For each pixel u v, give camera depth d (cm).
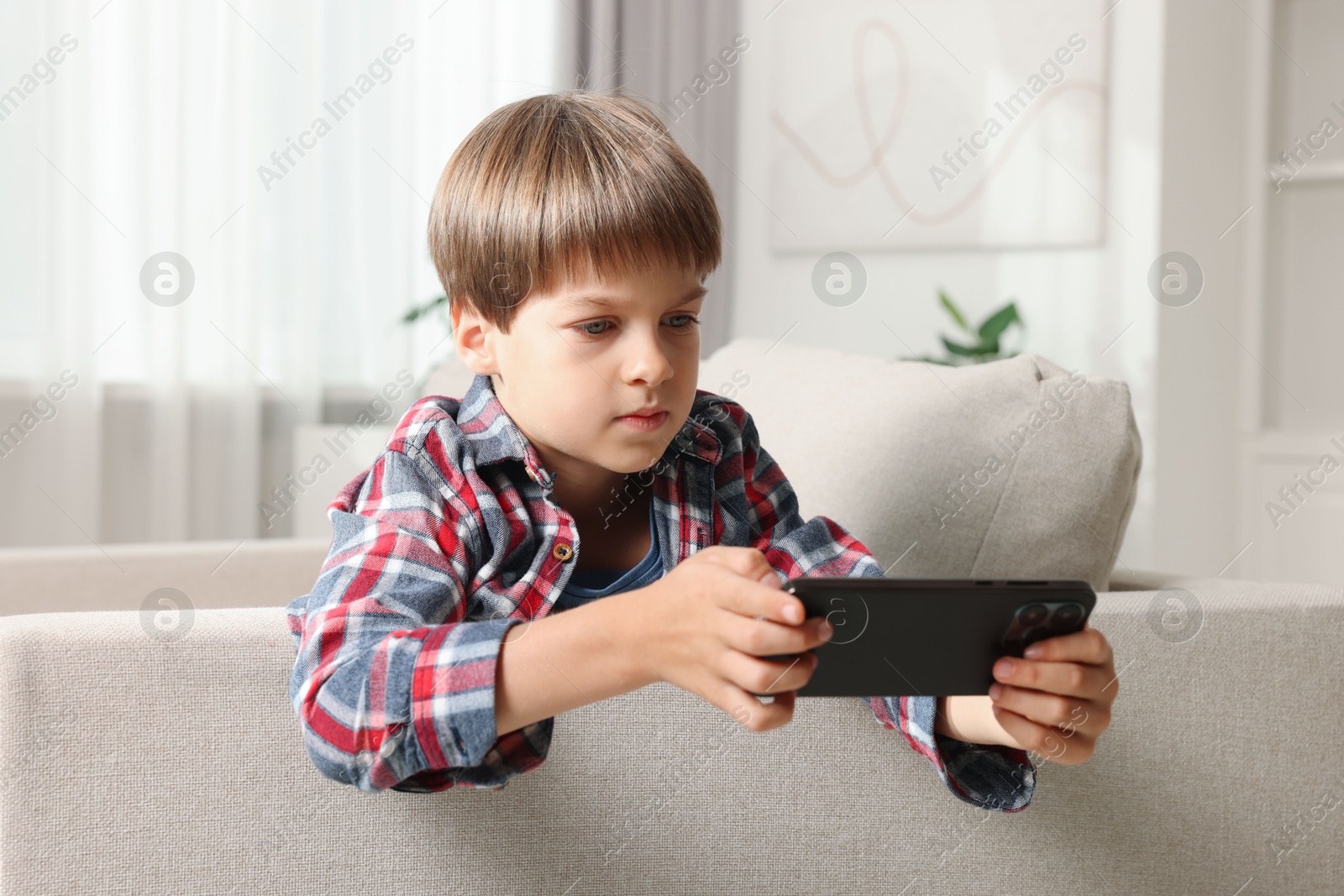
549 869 65
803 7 308
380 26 271
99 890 61
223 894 62
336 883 63
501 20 288
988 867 72
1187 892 75
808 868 69
